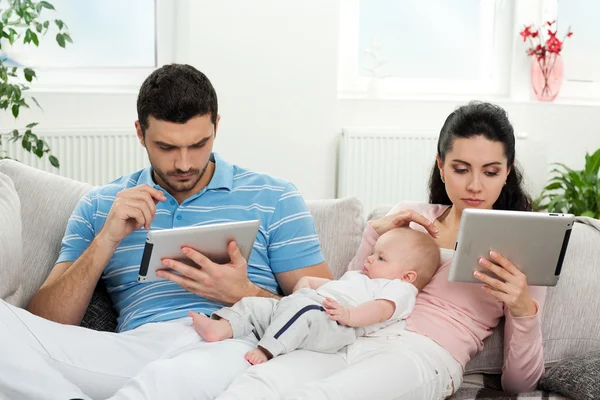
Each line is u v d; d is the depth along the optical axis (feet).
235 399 5.60
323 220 7.85
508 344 6.77
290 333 6.22
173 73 6.85
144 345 6.48
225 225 6.52
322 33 14.61
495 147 6.94
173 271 6.70
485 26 16.22
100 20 14.46
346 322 6.38
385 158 15.29
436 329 6.69
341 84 15.90
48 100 13.83
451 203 7.76
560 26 16.17
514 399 6.27
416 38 16.10
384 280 6.90
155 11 14.69
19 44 13.89
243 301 6.58
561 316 7.08
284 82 14.55
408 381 6.12
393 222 7.33
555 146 15.69
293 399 5.61
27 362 5.54
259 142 14.58
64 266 7.27
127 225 6.82
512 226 6.18
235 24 14.15
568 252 7.20
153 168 7.14
